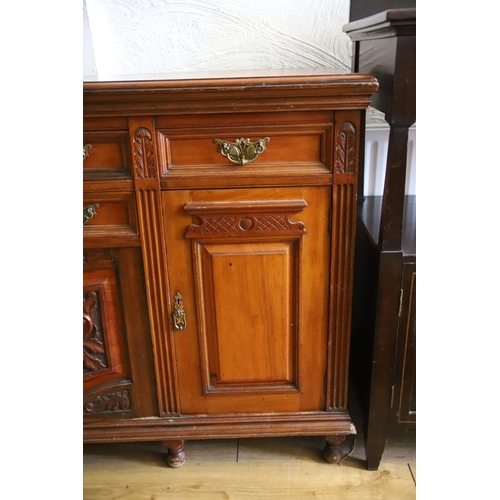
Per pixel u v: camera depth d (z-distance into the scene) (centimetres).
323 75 74
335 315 88
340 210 81
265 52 123
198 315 89
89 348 91
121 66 123
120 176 81
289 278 87
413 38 72
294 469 100
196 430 95
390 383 91
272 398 95
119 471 101
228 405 96
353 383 115
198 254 85
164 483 97
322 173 79
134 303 89
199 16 120
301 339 90
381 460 102
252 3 118
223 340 90
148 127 77
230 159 79
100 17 119
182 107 75
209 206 81
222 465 102
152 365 93
